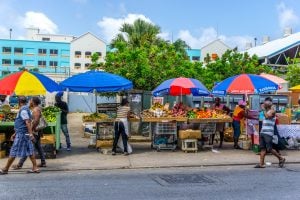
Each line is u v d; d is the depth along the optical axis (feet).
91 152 48.08
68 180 33.32
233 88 50.21
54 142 43.78
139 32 127.65
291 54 138.82
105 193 28.63
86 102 135.44
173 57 78.02
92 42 254.47
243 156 45.60
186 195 28.07
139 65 71.61
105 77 48.60
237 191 29.32
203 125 50.39
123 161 42.19
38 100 38.45
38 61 269.85
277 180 33.35
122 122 45.91
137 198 27.20
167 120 48.55
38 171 36.55
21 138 35.91
